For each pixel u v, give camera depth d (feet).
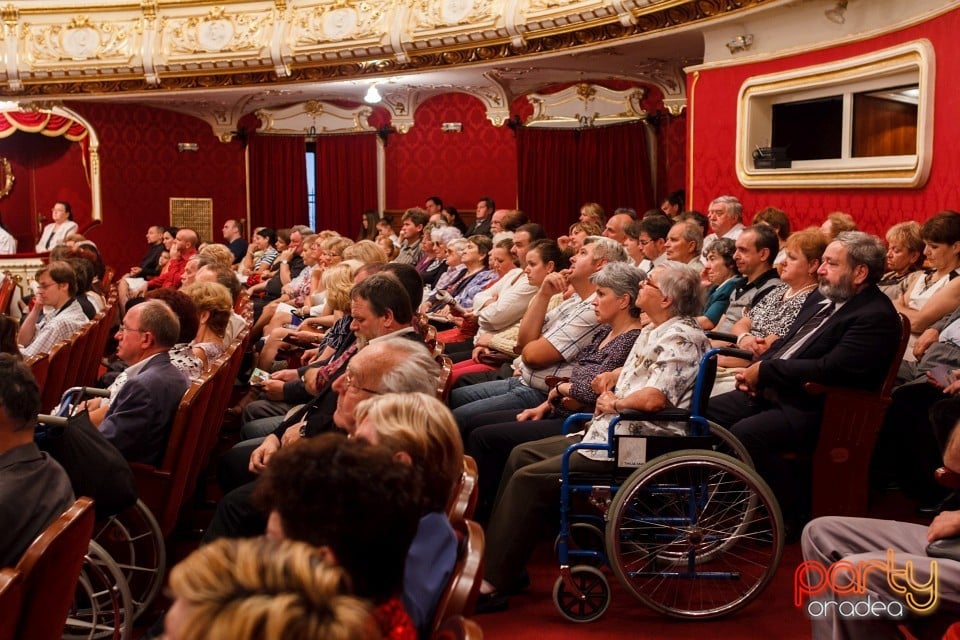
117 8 43.11
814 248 15.58
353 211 49.19
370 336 13.32
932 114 19.83
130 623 10.55
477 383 17.72
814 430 13.62
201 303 16.35
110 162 50.60
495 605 12.15
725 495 12.92
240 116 50.83
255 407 17.24
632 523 12.55
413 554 6.63
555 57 34.47
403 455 7.08
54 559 7.32
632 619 11.87
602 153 41.11
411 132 47.19
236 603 3.25
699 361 12.10
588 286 15.99
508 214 27.58
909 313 16.49
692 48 32.07
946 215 16.02
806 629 11.54
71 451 10.36
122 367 19.47
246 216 52.01
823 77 23.61
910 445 15.11
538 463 12.32
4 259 39.24
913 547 9.72
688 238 19.12
